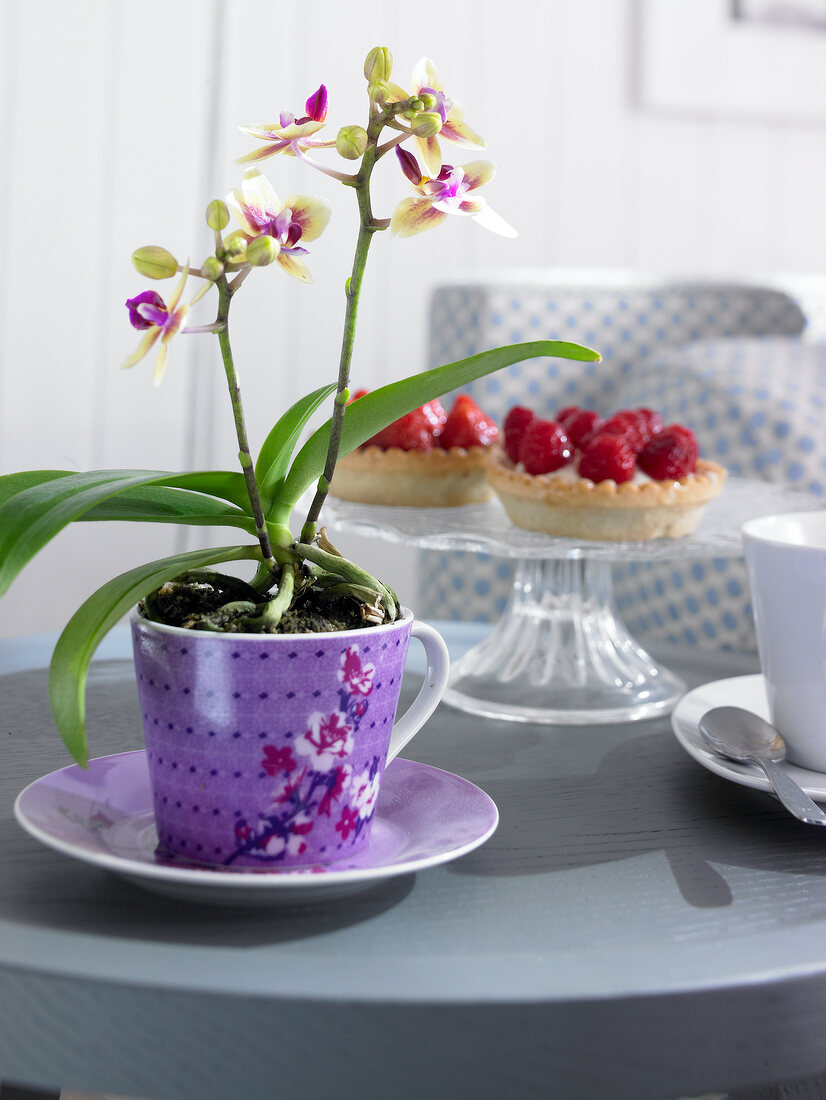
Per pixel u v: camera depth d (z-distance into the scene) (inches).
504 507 50.8
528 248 100.9
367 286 96.3
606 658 46.1
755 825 36.8
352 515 49.1
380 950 32.0
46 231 89.0
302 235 32.3
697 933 32.9
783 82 104.0
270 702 32.5
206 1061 30.9
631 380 78.5
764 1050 31.8
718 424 67.7
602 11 99.6
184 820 33.0
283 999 30.8
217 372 93.7
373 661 32.9
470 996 30.9
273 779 32.7
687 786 38.7
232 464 95.0
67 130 88.4
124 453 92.8
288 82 92.7
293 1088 30.9
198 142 91.5
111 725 40.4
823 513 40.5
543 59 98.8
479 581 76.8
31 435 90.9
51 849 34.6
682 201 104.8
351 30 93.6
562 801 37.7
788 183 107.9
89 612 32.5
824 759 37.8
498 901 33.7
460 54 96.7
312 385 96.1
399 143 32.2
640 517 48.0
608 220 102.9
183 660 32.6
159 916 32.6
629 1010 31.2
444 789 35.4
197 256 92.8
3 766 38.0
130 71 88.9
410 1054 30.9
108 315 91.4
